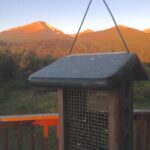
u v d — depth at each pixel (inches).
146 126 123.7
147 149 124.0
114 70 80.2
